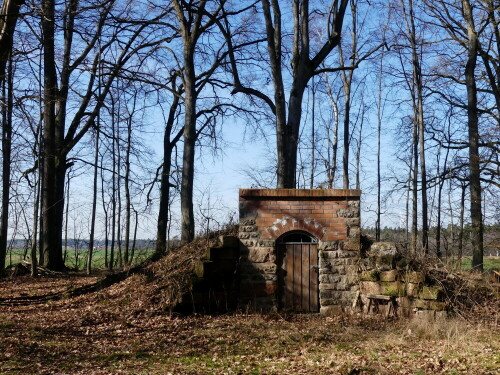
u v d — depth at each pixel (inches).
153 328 428.8
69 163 999.0
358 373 292.5
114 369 310.3
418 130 1063.0
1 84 657.0
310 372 294.5
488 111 922.7
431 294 454.6
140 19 889.5
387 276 485.7
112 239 1151.0
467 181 978.7
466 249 948.6
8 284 751.1
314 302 505.7
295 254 511.5
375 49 765.3
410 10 968.3
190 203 818.2
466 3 871.7
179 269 531.5
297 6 730.2
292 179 682.2
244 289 501.0
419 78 994.7
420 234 1109.1
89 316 468.4
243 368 309.0
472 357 321.7
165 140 1186.0
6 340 368.2
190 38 850.1
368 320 465.7
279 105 682.2
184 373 297.9
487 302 482.6
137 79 875.4
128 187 1112.8
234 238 509.0
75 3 643.5
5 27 551.2
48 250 936.3
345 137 1099.9
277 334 413.1
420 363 309.4
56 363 323.0
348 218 510.3
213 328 430.3
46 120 919.0
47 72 886.4
